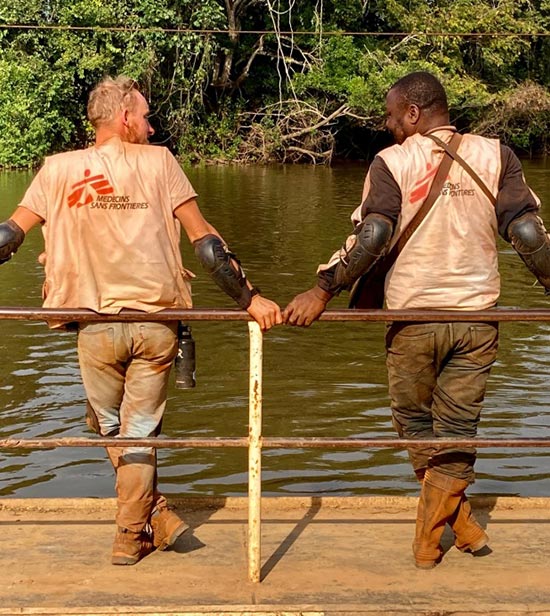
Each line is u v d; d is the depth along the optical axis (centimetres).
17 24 3353
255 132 3753
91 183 389
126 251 389
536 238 384
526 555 427
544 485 702
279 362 1029
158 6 3353
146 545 423
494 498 486
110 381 409
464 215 389
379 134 3931
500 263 1652
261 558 421
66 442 386
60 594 386
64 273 396
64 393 914
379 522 463
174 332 402
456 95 3688
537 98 3822
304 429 815
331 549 431
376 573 407
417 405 412
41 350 1064
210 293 1379
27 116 3384
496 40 3772
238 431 808
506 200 390
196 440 389
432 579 402
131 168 392
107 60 3388
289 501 481
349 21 3788
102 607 369
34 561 416
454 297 392
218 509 480
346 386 941
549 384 954
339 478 714
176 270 400
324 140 3803
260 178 3191
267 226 2072
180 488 694
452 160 388
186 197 396
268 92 3872
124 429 405
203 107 3744
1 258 394
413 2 3803
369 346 1099
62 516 466
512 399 905
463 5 3781
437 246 390
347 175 3319
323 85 3612
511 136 3941
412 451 421
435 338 394
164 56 3556
